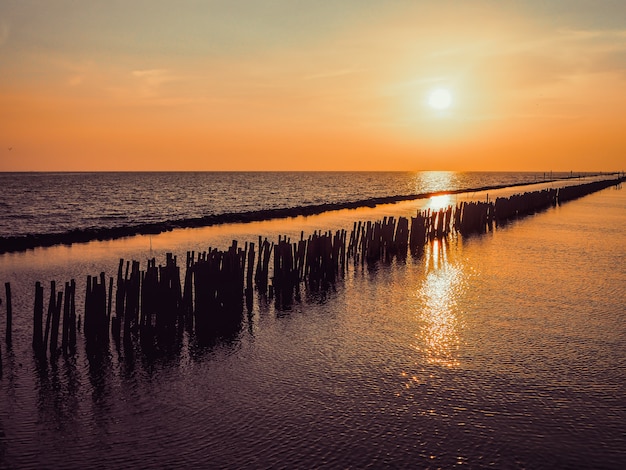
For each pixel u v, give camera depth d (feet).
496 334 46.24
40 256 86.02
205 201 266.36
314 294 59.52
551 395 34.06
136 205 236.84
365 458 27.04
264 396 34.06
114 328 44.09
